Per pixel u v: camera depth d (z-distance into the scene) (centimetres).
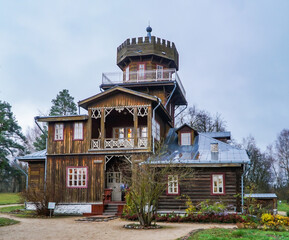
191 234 1428
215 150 2448
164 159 2419
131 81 3262
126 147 2597
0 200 4078
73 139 2722
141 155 2402
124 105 2656
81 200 2609
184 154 2531
